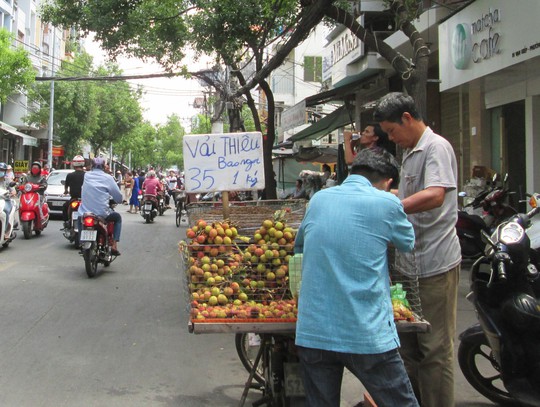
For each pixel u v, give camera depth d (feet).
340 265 8.48
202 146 13.24
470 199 34.17
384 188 9.61
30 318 20.57
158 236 47.91
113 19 41.68
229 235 11.25
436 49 40.75
